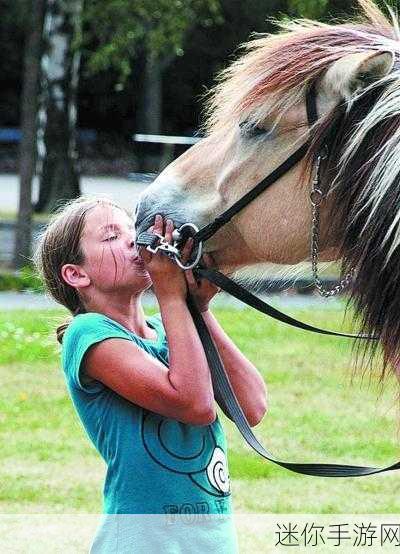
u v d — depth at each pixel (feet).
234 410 19.17
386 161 18.30
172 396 18.21
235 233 20.03
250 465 36.17
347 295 19.56
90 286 19.58
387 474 35.88
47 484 34.22
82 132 174.09
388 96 18.45
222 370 19.45
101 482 34.58
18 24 153.69
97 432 19.03
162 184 20.22
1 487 33.83
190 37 153.89
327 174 19.12
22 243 82.48
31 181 82.84
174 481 18.56
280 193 19.49
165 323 19.03
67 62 96.07
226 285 19.71
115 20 89.51
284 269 20.98
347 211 19.03
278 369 51.01
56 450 38.29
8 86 176.45
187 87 171.22
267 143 19.48
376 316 19.10
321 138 19.02
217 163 19.99
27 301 70.33
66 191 98.68
